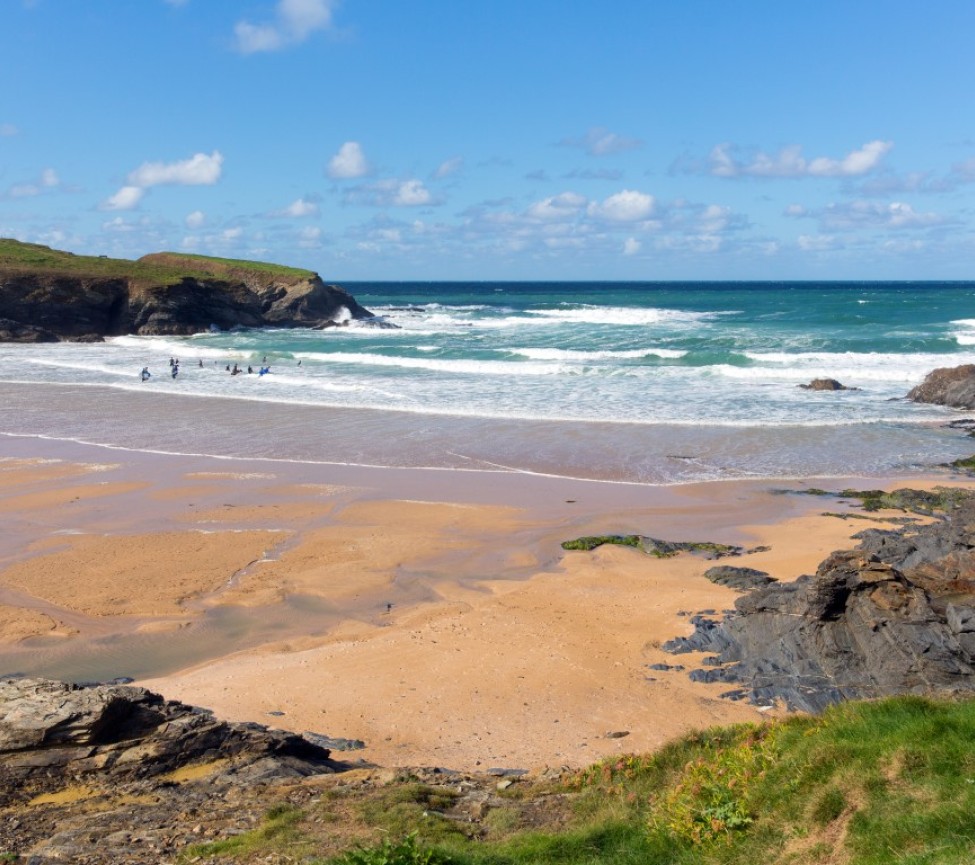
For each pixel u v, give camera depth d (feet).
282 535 86.33
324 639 64.59
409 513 92.84
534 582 74.23
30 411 146.30
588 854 32.42
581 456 114.01
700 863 30.32
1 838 35.50
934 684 52.19
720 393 152.56
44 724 42.55
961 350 196.34
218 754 44.52
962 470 105.50
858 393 151.94
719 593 69.97
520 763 47.57
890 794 29.66
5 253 306.96
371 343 240.53
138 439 126.31
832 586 57.26
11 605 69.67
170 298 283.59
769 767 34.58
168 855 33.40
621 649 61.52
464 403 147.33
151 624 66.80
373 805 37.55
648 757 41.01
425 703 54.60
